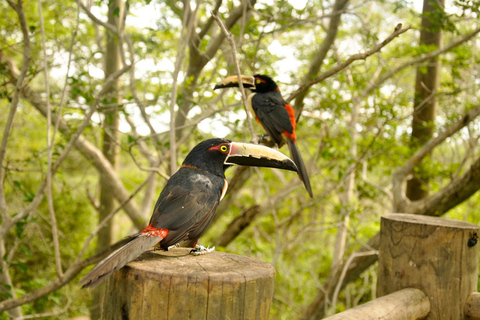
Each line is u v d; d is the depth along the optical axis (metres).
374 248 7.79
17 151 10.26
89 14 6.54
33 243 10.47
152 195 10.28
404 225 4.18
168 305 2.57
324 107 8.10
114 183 8.52
